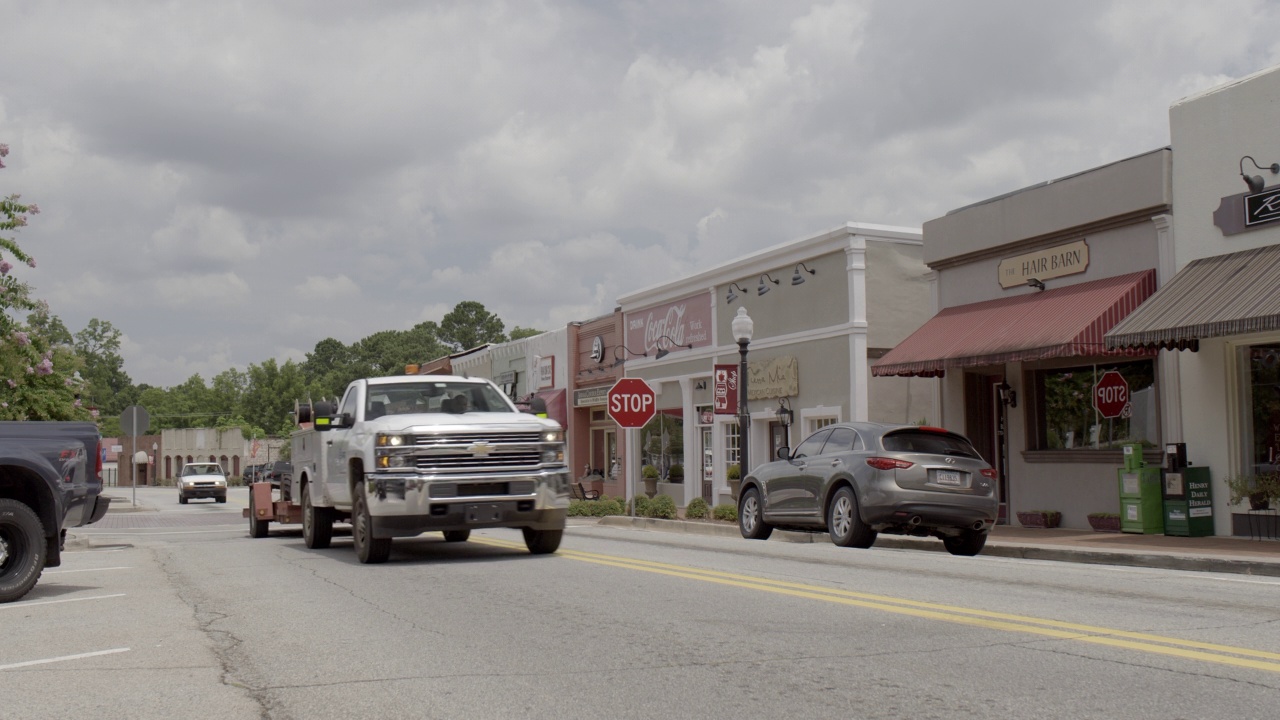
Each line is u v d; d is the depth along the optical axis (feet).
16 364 75.97
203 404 397.60
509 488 38.11
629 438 111.75
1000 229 65.41
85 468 33.24
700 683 18.24
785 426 83.92
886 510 45.11
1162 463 54.85
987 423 69.15
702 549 43.52
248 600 29.86
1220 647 20.88
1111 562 43.50
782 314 85.92
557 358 130.93
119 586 34.53
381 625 24.90
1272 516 49.42
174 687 18.71
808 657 20.21
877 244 78.13
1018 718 15.70
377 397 42.96
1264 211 49.80
